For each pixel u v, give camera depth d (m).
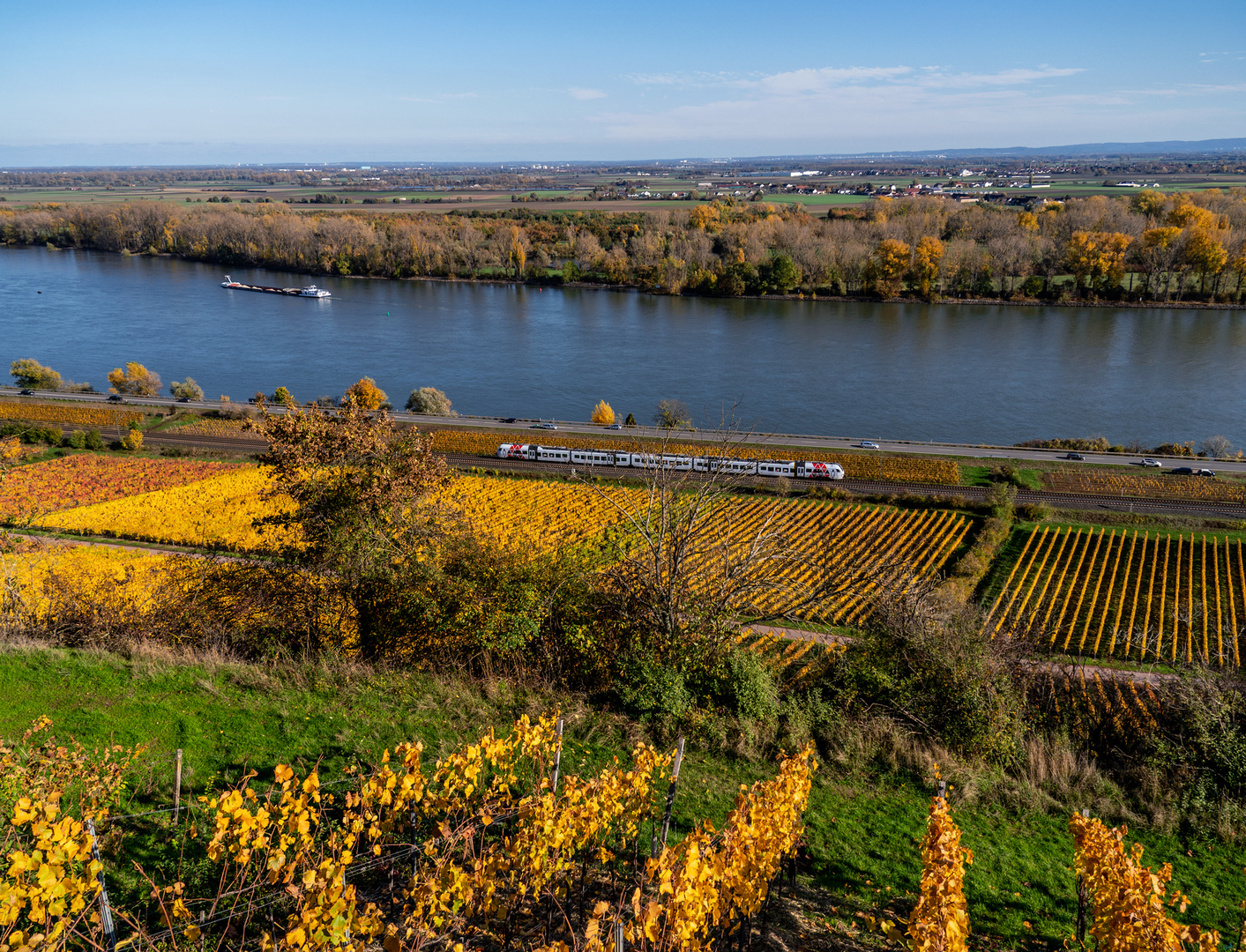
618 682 19.80
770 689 20.09
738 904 10.62
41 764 12.95
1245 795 17.45
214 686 18.56
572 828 11.45
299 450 23.59
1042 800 17.06
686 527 21.19
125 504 63.31
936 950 9.62
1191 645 45.69
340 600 22.81
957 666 20.42
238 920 11.08
